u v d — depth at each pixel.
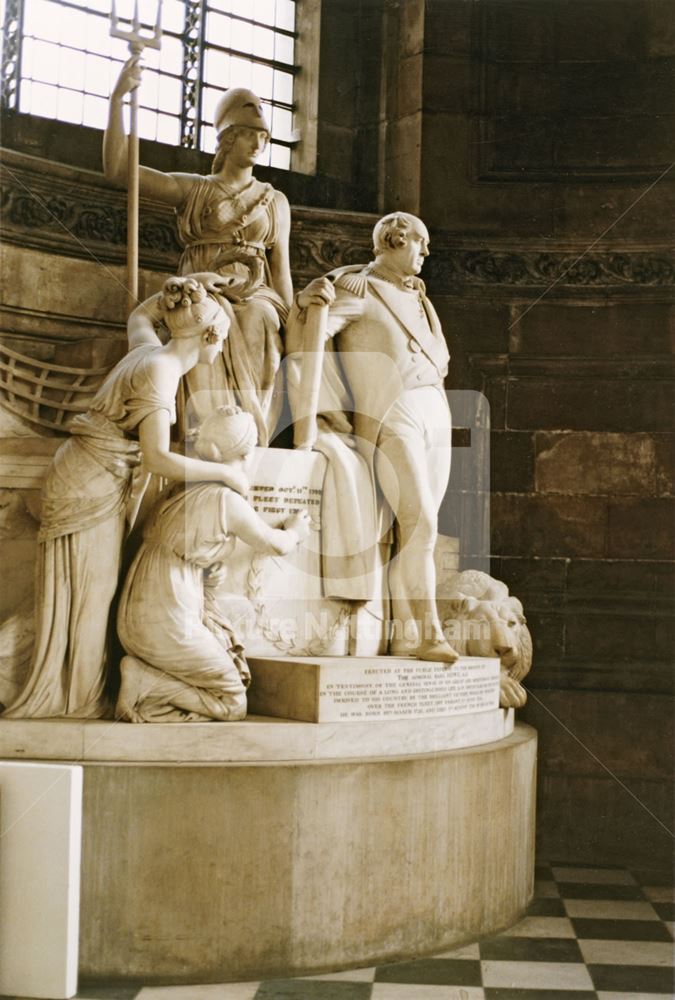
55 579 4.89
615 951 5.08
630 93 6.72
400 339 5.71
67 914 4.42
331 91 7.23
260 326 5.55
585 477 6.52
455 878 5.06
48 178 6.50
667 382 6.57
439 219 6.82
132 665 4.81
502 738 5.60
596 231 6.72
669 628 6.41
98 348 6.25
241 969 4.62
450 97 6.87
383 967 4.80
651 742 6.37
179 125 7.24
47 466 5.28
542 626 6.46
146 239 6.78
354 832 4.78
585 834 6.38
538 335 6.70
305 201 7.17
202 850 4.61
